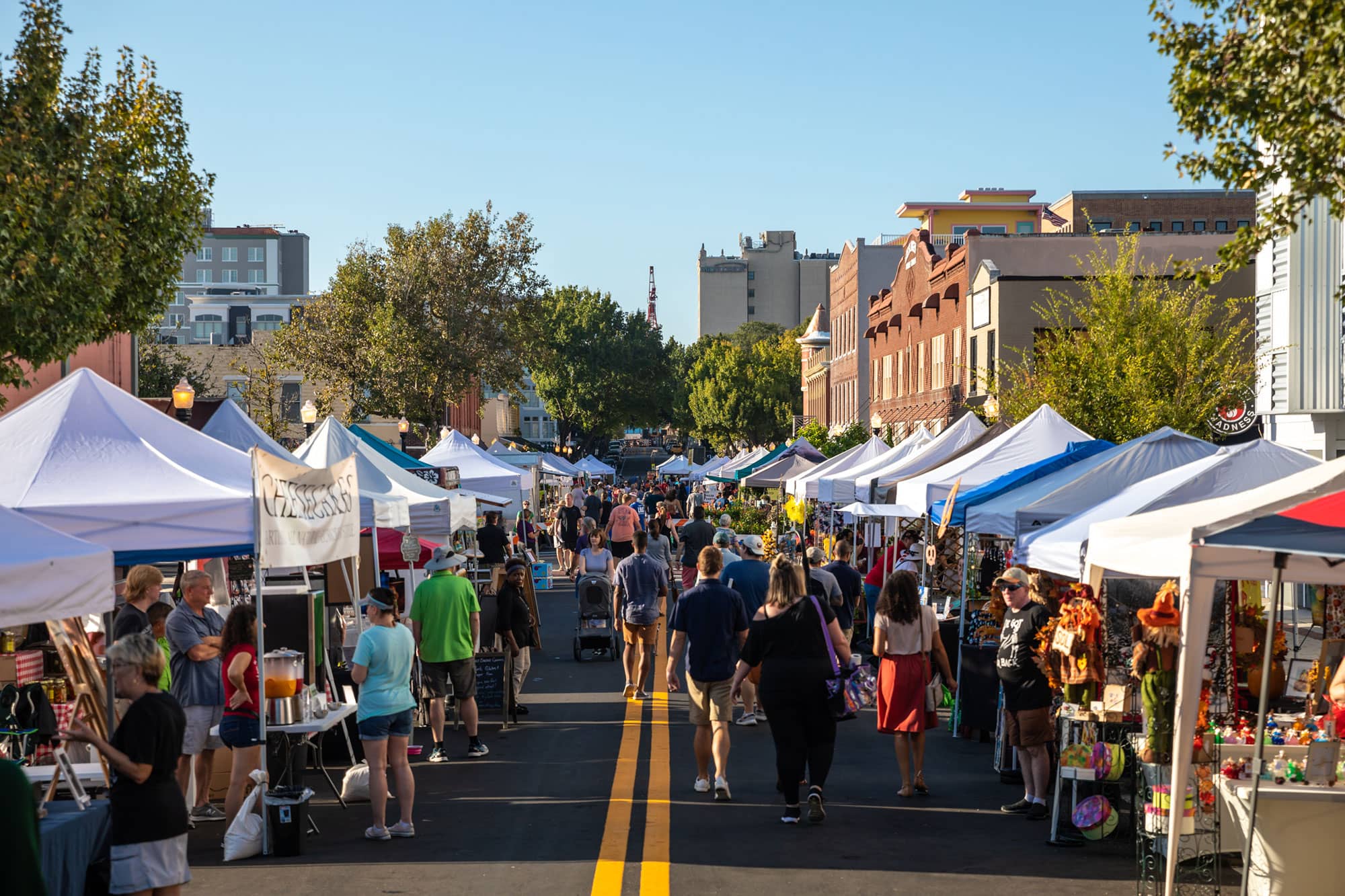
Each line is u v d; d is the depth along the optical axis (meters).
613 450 168.62
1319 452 23.30
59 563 7.06
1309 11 10.11
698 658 10.45
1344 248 21.92
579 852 8.63
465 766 11.97
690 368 148.50
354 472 11.38
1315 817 7.14
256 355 66.44
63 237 15.59
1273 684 11.59
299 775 9.34
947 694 15.09
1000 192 79.75
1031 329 36.44
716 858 8.47
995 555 15.28
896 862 8.38
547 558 43.16
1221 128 10.88
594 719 14.59
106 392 10.58
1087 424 25.36
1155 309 26.52
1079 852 8.70
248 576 15.53
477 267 51.28
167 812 6.60
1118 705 8.94
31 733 8.70
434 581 12.42
